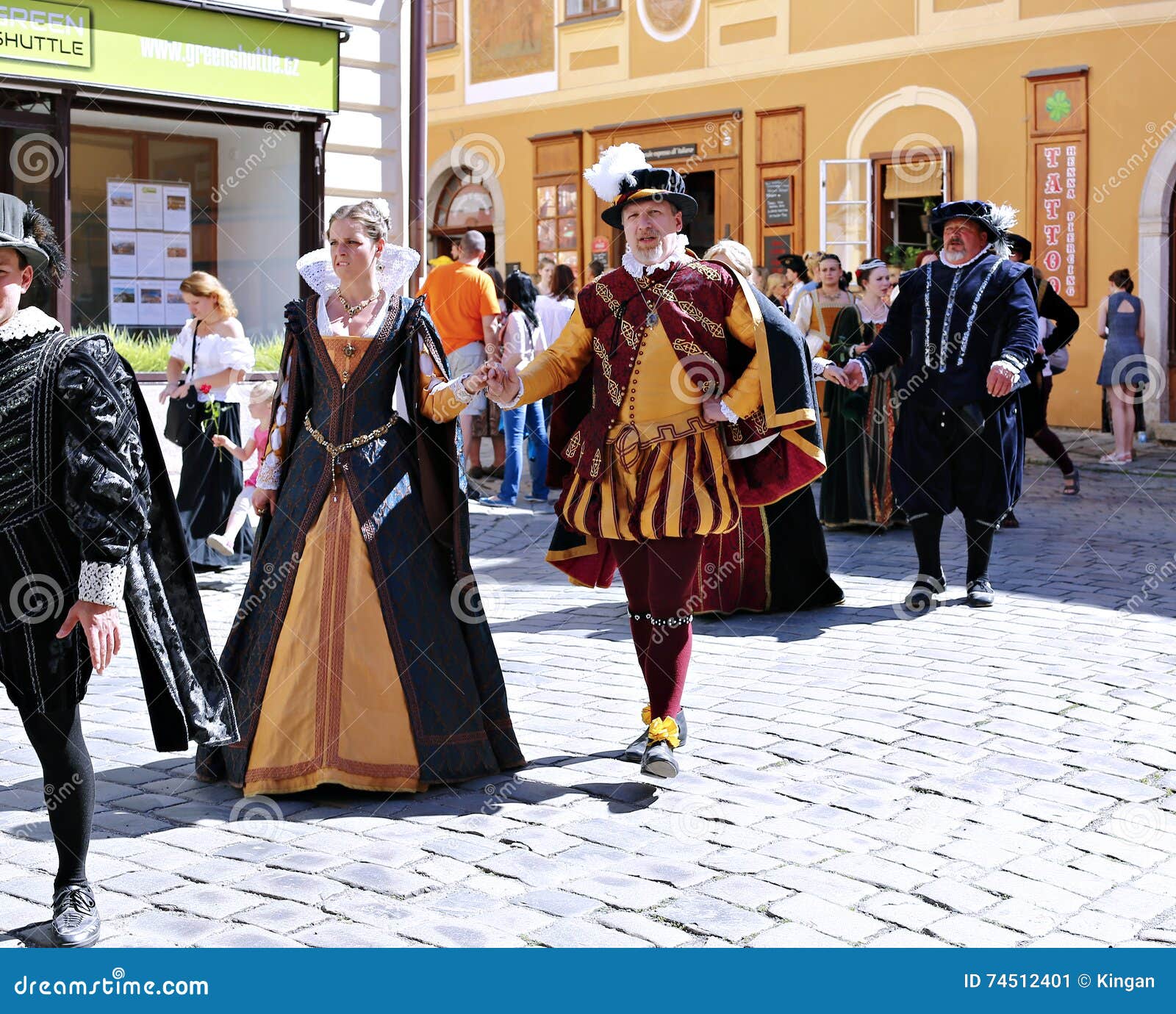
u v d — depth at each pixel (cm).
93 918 344
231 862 392
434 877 381
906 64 1902
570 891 372
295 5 1092
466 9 2352
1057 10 1777
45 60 961
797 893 372
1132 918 359
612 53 2183
